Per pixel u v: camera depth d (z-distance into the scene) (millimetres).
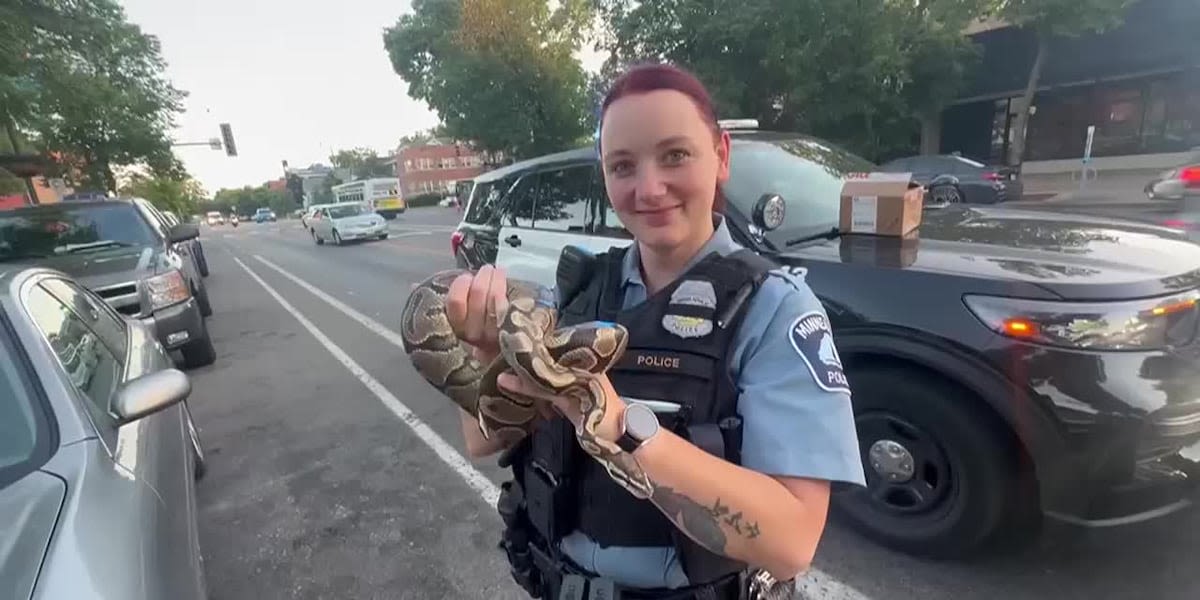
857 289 2854
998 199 15516
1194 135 20250
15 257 6988
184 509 2557
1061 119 22938
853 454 1130
